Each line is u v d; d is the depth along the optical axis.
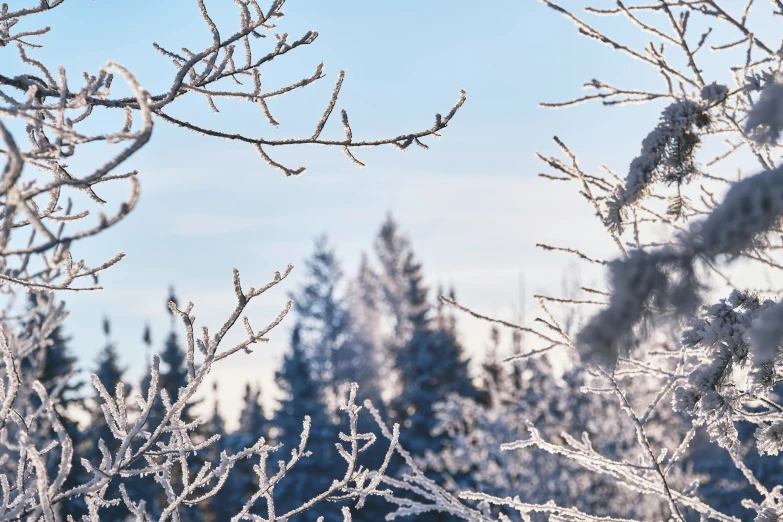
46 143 3.20
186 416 31.16
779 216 1.54
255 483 29.06
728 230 1.54
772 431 2.84
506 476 13.59
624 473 4.04
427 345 30.72
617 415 12.52
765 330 1.73
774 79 2.93
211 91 3.56
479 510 4.68
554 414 13.93
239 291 2.85
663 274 1.54
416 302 40.03
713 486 12.02
